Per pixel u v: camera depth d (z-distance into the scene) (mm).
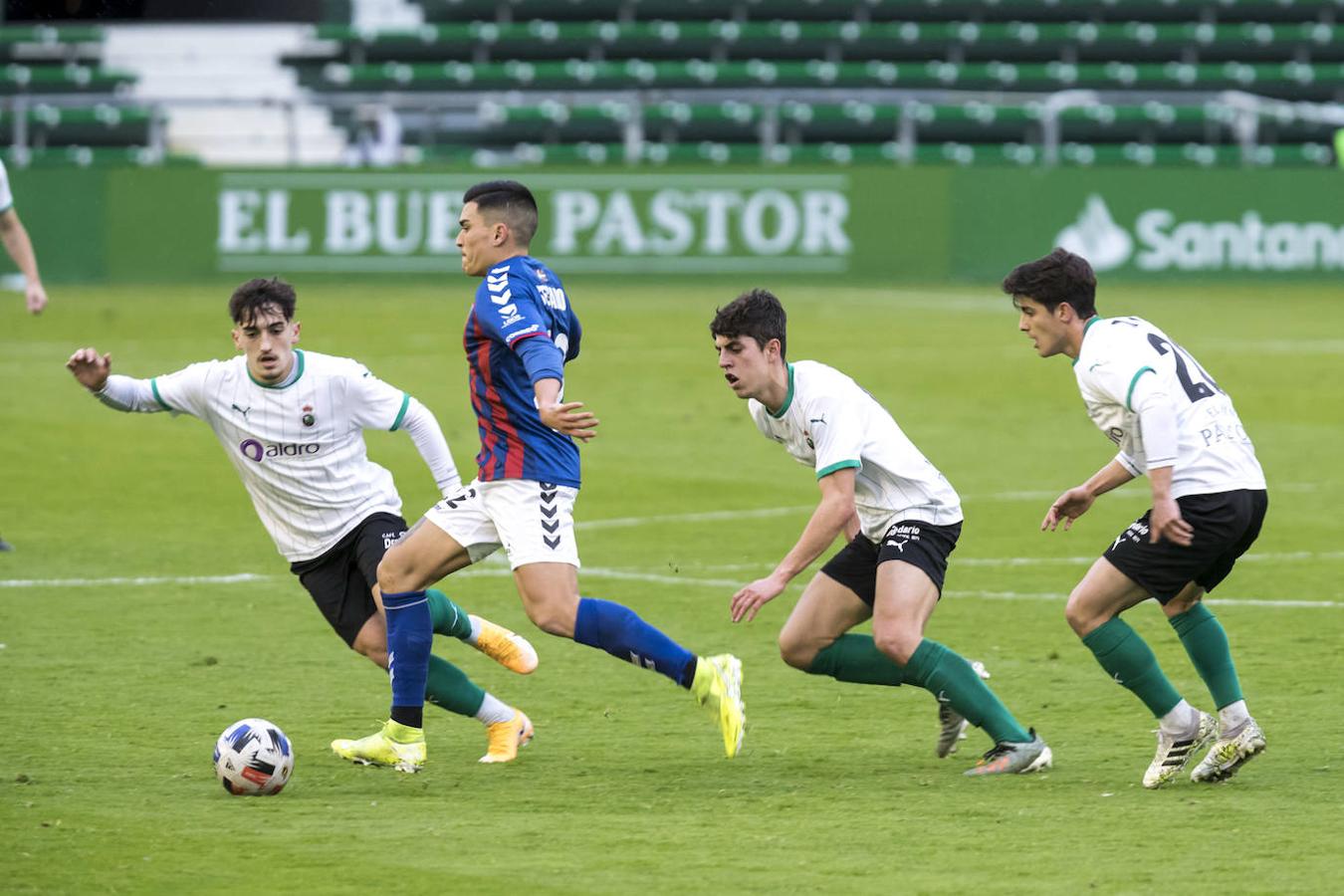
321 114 134625
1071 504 21812
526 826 18312
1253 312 96625
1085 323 20703
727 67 132000
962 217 117812
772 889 15914
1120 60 137125
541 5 141125
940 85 132500
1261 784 20188
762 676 26672
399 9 144125
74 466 48750
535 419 20750
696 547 37688
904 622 20844
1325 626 29562
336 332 85062
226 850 17297
